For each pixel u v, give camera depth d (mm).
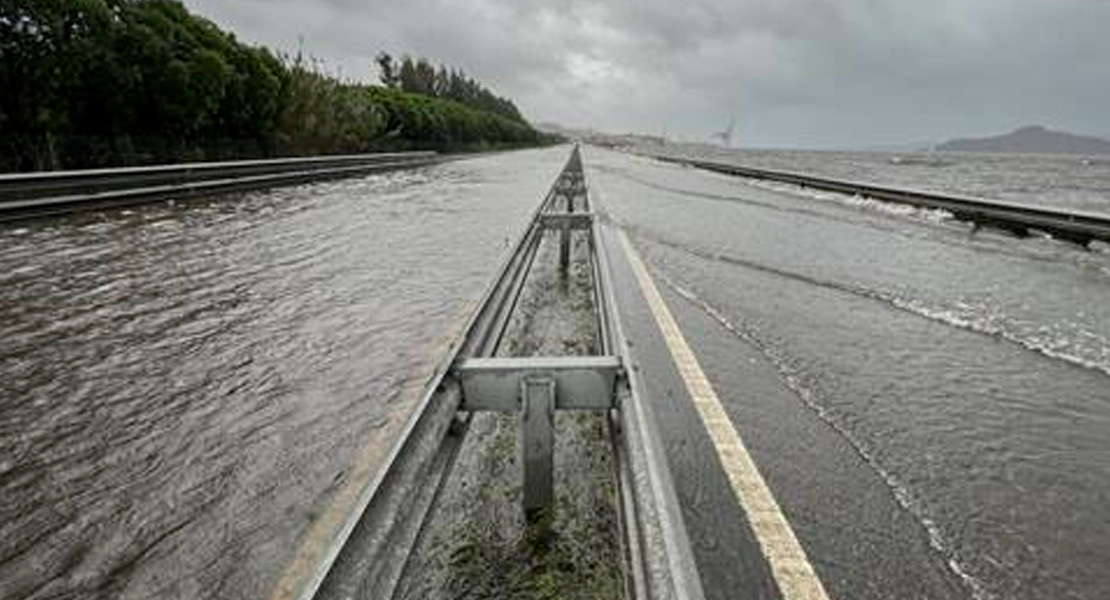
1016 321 8328
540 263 10305
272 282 8625
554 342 6195
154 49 19594
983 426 4961
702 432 4484
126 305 7227
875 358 6586
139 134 20672
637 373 2986
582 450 3779
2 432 4270
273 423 4438
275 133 30594
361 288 8453
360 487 3557
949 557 3232
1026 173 79625
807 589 2906
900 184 42781
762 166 64938
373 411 4652
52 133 17203
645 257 12062
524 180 32688
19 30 15812
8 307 6941
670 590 1783
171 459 3945
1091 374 6266
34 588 2846
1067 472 4230
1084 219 14680
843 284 10406
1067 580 3100
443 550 2854
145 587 2857
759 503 3576
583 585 2629
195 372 5355
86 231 11438
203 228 12672
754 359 6336
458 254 11055
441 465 2721
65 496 3549
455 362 3119
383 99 54812
